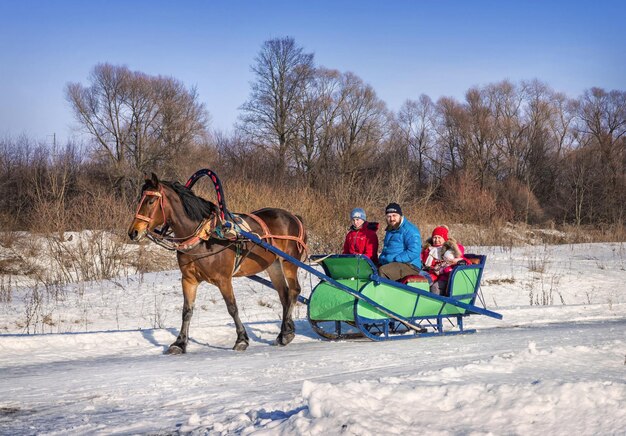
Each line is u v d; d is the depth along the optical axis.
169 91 48.22
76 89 45.91
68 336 10.76
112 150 46.38
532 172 57.91
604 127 60.25
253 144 50.38
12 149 32.09
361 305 10.21
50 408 6.56
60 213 21.92
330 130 52.16
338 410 4.98
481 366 7.16
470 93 60.66
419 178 58.09
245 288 16.45
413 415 5.16
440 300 10.72
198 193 21.61
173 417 5.95
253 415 5.56
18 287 17.08
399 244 10.76
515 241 29.22
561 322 12.67
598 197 50.25
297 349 9.89
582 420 5.04
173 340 10.92
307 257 11.20
